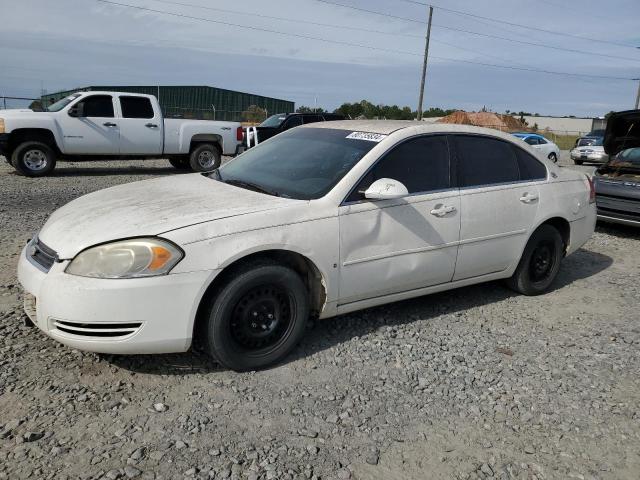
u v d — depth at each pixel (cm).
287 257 373
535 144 2503
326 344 402
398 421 314
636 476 279
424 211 420
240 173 446
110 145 1289
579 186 555
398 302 495
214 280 336
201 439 285
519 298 528
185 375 347
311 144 450
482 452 292
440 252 433
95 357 358
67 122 1223
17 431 283
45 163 1207
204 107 4959
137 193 400
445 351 404
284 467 269
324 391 339
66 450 270
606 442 305
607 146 959
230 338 344
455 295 525
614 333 455
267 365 362
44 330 322
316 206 371
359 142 425
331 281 377
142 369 349
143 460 267
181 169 1495
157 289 313
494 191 469
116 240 318
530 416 325
